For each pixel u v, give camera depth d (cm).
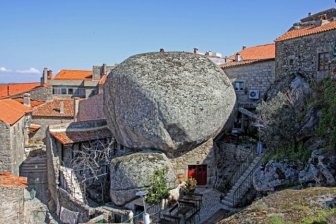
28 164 3656
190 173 2630
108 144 2975
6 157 3062
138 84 2561
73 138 2902
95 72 6209
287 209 1157
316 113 2081
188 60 2747
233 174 2495
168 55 2798
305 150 1961
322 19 2855
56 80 6316
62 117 4656
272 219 1081
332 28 2252
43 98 5850
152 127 2477
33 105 5178
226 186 2491
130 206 2370
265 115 2166
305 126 2064
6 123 3044
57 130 2964
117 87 2702
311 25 3073
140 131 2530
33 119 4619
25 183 2427
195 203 2239
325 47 2317
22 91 6191
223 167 2716
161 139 2475
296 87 2417
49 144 3000
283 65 2703
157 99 2469
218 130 2644
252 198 2070
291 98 2208
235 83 3164
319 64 2375
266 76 2933
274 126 2086
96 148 2983
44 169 3534
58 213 2617
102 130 3123
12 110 3712
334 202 1168
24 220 2367
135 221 2180
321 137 1950
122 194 2381
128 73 2650
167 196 2280
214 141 2758
